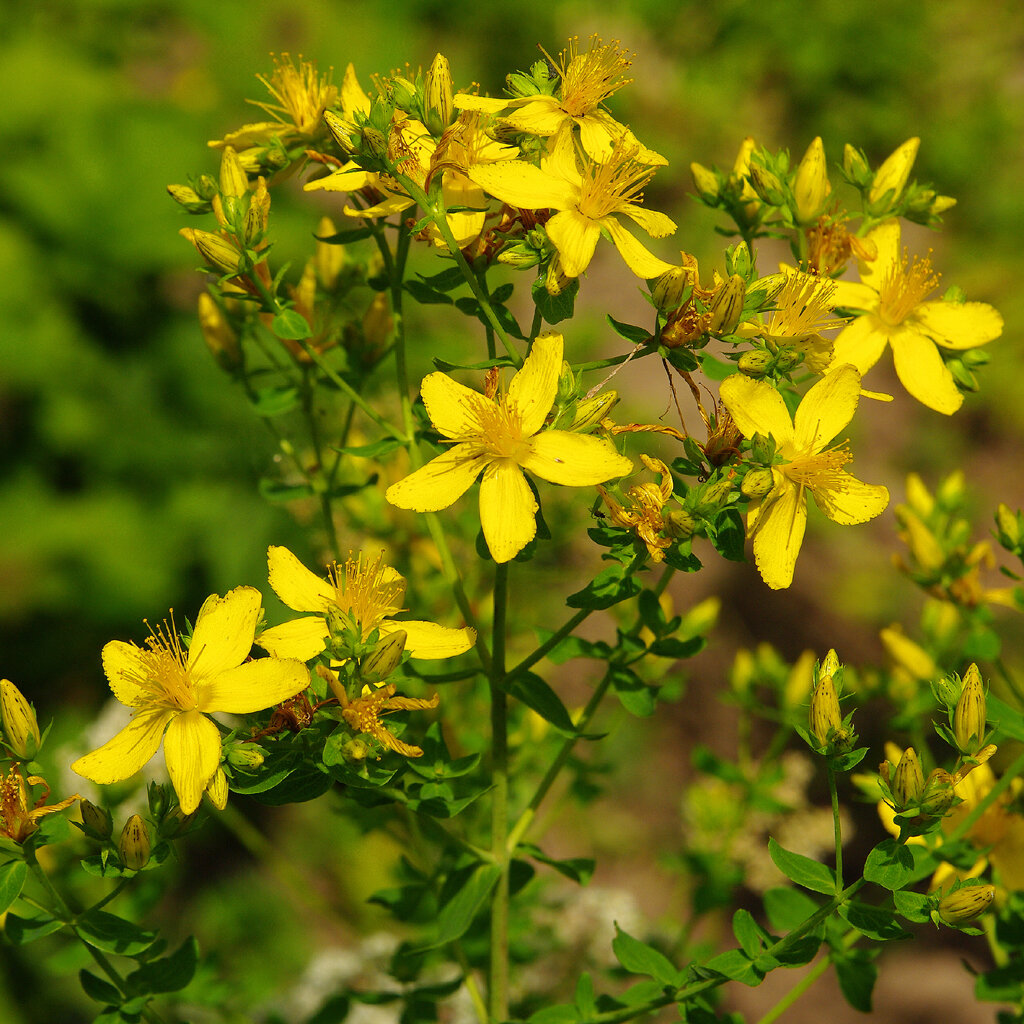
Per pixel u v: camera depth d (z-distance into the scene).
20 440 0.54
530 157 0.27
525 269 0.27
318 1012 0.31
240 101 0.68
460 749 0.31
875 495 0.27
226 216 0.27
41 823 0.26
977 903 0.25
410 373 0.50
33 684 0.53
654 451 0.36
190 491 0.54
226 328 0.30
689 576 0.68
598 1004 0.28
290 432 0.33
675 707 0.63
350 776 0.26
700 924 0.53
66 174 0.55
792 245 0.29
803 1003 0.55
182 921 0.52
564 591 0.38
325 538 0.32
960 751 0.26
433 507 0.26
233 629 0.26
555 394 0.26
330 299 0.30
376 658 0.25
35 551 0.52
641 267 0.26
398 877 0.32
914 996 0.56
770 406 0.26
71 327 0.55
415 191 0.26
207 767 0.25
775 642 0.67
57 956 0.29
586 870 0.28
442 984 0.31
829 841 0.34
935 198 0.29
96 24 0.66
